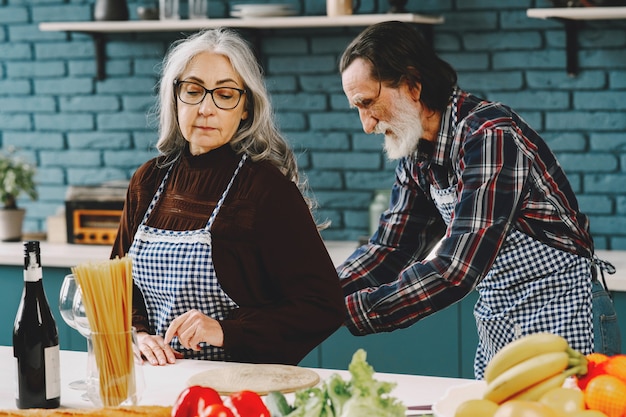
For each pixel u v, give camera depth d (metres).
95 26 4.64
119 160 4.98
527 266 2.75
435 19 4.31
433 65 2.70
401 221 3.00
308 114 4.66
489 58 4.38
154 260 2.61
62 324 4.37
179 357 2.45
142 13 4.64
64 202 4.86
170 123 2.71
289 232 2.54
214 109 2.58
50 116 5.07
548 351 1.61
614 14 3.90
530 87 4.34
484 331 2.88
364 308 2.54
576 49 4.25
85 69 4.99
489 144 2.56
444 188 2.80
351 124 4.61
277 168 2.64
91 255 4.31
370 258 3.01
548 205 2.72
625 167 4.24
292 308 2.50
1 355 2.46
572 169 4.32
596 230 4.31
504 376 1.61
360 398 1.50
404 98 2.70
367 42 2.70
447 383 2.11
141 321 2.65
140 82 4.89
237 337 2.43
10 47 5.09
